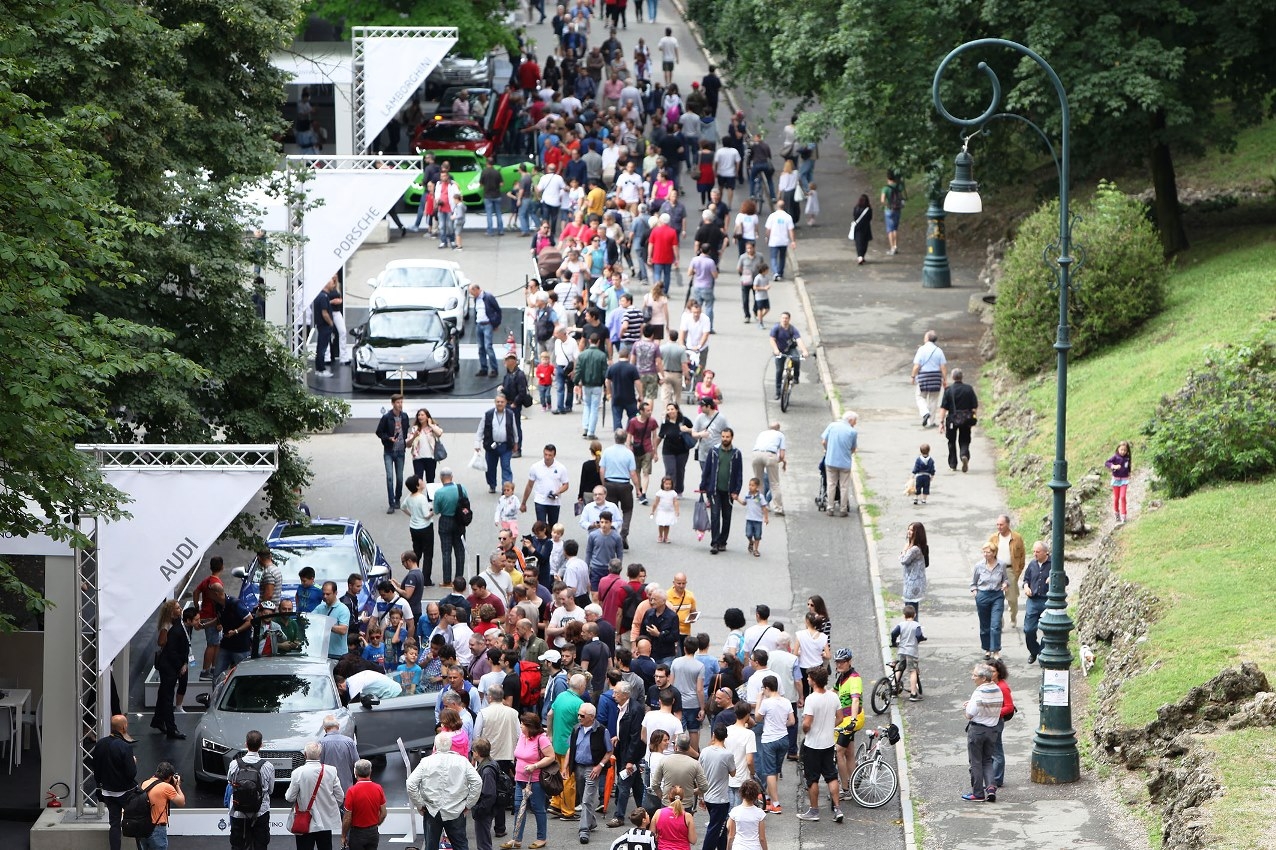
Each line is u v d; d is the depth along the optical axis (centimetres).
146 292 7075
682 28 19788
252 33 7862
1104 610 6856
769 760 5975
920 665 7206
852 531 8644
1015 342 9962
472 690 6191
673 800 5241
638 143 14788
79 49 6425
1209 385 7794
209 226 7231
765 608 6506
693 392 10462
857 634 7544
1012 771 6150
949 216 13800
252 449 6191
